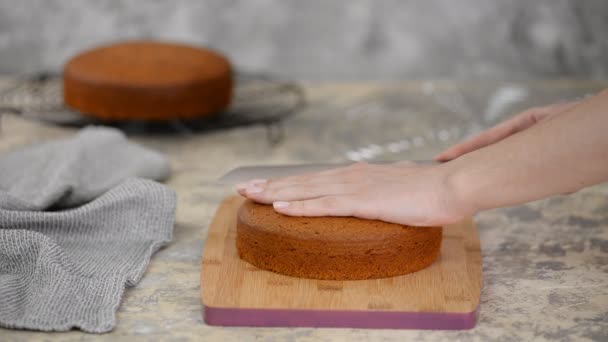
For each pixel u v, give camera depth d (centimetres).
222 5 190
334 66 193
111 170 139
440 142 162
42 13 189
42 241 116
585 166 107
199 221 133
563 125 108
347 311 109
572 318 112
